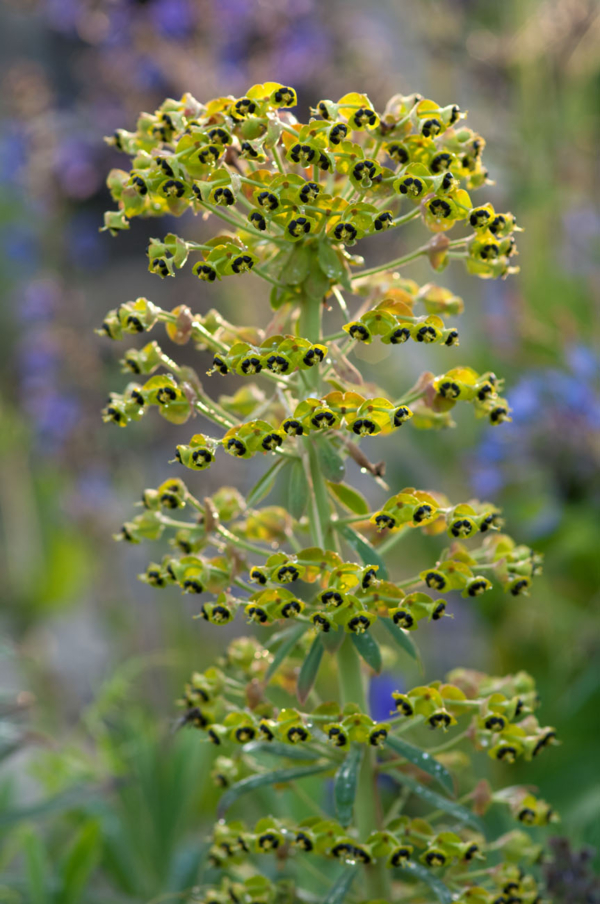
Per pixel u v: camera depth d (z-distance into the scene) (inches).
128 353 25.0
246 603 24.4
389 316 24.0
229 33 50.5
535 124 49.2
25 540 61.8
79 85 70.6
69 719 50.0
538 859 26.2
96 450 53.4
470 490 45.5
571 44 48.4
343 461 24.7
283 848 26.0
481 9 50.5
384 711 37.2
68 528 59.2
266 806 33.0
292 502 24.8
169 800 33.7
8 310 64.2
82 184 56.1
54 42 76.7
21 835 30.6
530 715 25.9
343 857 24.9
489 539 25.7
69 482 56.3
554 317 46.6
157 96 52.4
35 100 58.4
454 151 24.2
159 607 52.9
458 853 25.0
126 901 31.5
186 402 24.7
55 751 34.9
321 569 24.6
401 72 56.2
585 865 27.4
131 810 34.5
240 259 23.9
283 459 25.1
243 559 25.2
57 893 30.2
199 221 51.6
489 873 25.6
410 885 28.2
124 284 76.3
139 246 79.7
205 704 25.9
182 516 39.6
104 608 56.1
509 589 25.3
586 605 42.6
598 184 50.0
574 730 36.2
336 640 24.6
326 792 32.1
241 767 26.6
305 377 25.0
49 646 57.2
